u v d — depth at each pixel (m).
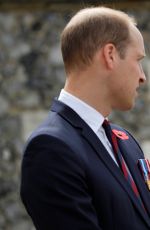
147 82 7.51
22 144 7.37
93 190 3.05
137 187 3.27
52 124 3.16
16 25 7.48
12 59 7.45
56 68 7.45
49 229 3.02
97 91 3.22
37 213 3.04
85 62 3.21
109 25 3.21
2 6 7.50
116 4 7.48
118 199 3.06
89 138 3.16
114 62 3.20
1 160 7.36
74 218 2.97
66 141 3.08
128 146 3.45
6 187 7.32
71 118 3.20
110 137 3.29
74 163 3.04
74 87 3.24
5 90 7.42
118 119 7.42
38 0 7.50
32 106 7.42
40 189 3.02
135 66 3.24
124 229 3.04
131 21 3.30
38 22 7.48
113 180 3.10
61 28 7.46
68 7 7.49
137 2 7.56
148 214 3.20
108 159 3.15
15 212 7.29
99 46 3.20
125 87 3.23
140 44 3.27
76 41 3.22
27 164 3.07
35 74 7.44
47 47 7.45
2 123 7.40
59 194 3.00
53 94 7.43
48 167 3.03
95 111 3.24
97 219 3.03
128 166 3.34
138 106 7.46
